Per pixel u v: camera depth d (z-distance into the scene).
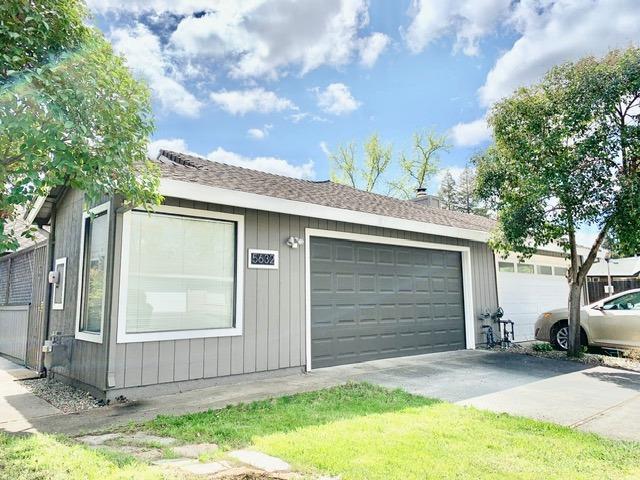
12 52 3.47
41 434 4.02
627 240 7.63
